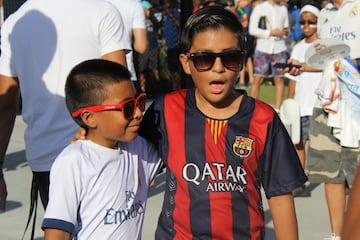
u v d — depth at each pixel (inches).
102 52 159.9
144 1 579.8
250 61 677.3
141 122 128.1
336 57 223.1
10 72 165.6
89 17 158.2
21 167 342.3
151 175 130.6
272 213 124.0
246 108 122.6
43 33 159.5
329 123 222.4
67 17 158.6
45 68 159.8
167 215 123.6
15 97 167.5
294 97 301.9
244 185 120.3
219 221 119.4
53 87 159.6
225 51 118.6
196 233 120.4
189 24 121.6
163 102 126.6
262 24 521.0
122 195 124.5
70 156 121.2
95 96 122.0
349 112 222.1
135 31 283.4
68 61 158.9
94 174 121.8
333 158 228.4
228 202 119.6
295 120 277.4
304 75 284.7
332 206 230.2
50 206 119.4
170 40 576.7
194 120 122.7
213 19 119.4
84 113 123.3
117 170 124.0
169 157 123.6
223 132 121.3
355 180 68.7
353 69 221.6
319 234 244.7
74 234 123.2
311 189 306.0
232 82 120.3
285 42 527.2
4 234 241.1
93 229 122.6
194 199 120.5
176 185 122.4
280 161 121.7
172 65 581.9
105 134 123.2
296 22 644.1
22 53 161.8
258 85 531.5
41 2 160.7
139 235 130.1
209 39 118.6
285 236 122.8
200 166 121.0
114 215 123.6
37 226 250.1
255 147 120.7
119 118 122.0
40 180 164.6
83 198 121.8
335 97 221.6
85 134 126.0
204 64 118.7
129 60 280.5
